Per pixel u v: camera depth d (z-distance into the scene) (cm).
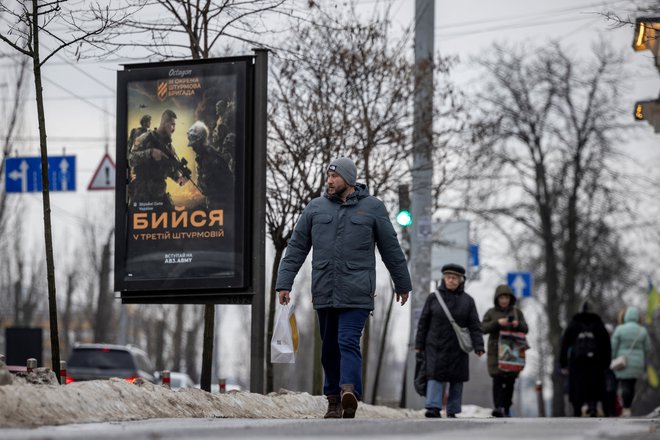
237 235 2320
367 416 2744
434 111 3806
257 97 2345
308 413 2270
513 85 7262
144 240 2358
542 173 7394
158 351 11138
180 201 2347
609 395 3834
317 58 3531
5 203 8138
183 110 2361
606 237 7669
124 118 2384
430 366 2758
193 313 12312
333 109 3556
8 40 1988
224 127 2339
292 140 3462
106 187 5075
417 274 3894
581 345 3328
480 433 1284
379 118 3684
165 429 1312
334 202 1852
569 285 7606
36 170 5147
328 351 1867
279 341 1977
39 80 2005
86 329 13025
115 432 1234
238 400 2038
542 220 7494
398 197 3881
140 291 2362
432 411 2756
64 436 1145
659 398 9600
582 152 7394
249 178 2336
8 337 4347
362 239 1822
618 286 8156
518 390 9262
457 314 2762
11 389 1445
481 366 12156
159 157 2361
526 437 1214
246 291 2325
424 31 3791
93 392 1611
